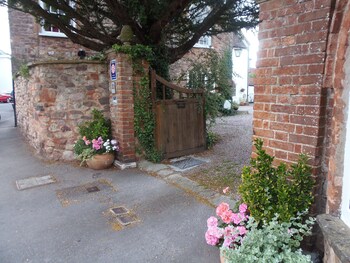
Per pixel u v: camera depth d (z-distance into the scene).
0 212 3.40
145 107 5.18
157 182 4.35
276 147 2.35
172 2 4.76
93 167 5.04
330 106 2.04
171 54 6.05
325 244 2.03
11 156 6.16
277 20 2.24
